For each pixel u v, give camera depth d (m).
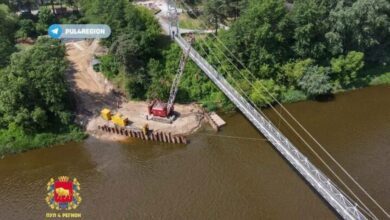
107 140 77.88
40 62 78.50
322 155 70.12
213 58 91.31
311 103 86.69
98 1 96.94
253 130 78.44
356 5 88.00
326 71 89.81
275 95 86.31
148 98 88.00
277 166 68.44
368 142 72.94
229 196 62.62
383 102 85.94
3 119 78.31
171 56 93.44
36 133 78.25
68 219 59.94
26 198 64.50
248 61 90.38
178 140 75.38
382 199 59.66
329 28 90.75
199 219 58.81
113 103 87.19
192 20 106.69
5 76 77.00
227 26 100.75
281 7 86.19
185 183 65.94
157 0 124.56
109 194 64.44
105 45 98.81
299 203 60.47
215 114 83.38
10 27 105.75
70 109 84.06
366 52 95.88
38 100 78.50
